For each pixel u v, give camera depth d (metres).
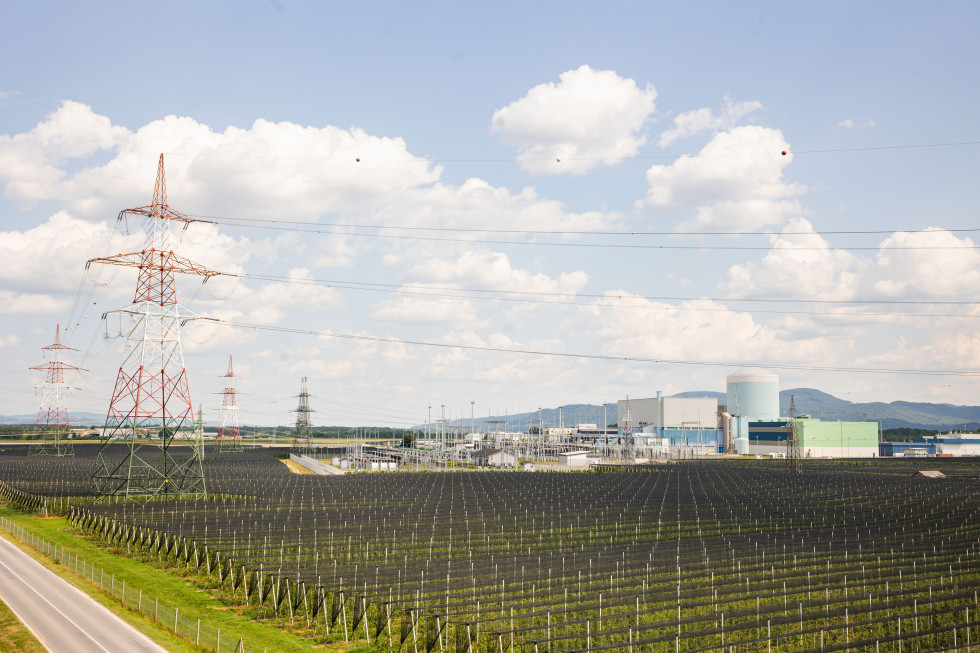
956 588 53.06
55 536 77.75
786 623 46.16
